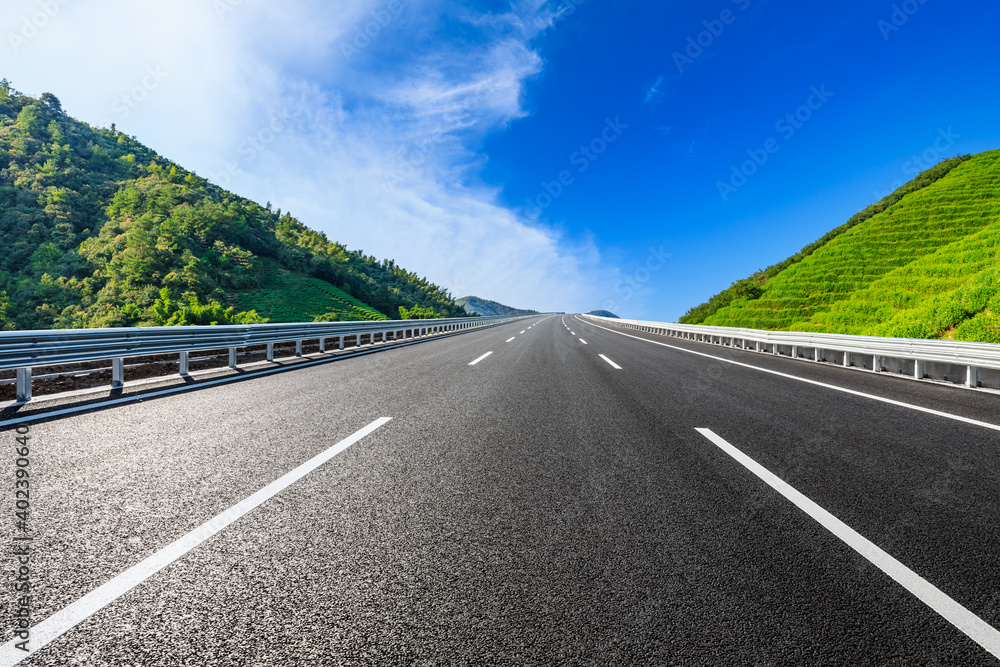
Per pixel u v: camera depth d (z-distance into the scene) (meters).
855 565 1.97
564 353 12.54
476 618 1.62
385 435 4.02
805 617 1.63
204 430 4.11
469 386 6.72
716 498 2.70
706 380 7.57
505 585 1.81
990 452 3.66
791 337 12.55
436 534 2.23
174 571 1.88
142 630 1.54
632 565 1.96
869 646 1.49
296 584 1.81
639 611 1.66
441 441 3.85
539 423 4.52
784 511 2.53
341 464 3.23
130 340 6.35
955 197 44.69
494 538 2.19
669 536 2.22
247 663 1.41
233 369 8.41
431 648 1.47
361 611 1.65
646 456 3.50
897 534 2.27
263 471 3.07
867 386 7.12
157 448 3.54
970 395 6.42
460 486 2.86
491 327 37.47
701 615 1.63
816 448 3.75
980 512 2.54
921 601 1.73
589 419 4.71
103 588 1.76
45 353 5.22
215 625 1.57
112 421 4.40
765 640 1.51
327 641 1.50
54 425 4.21
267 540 2.15
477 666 1.39
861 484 2.95
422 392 6.18
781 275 43.94
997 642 1.51
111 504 2.51
